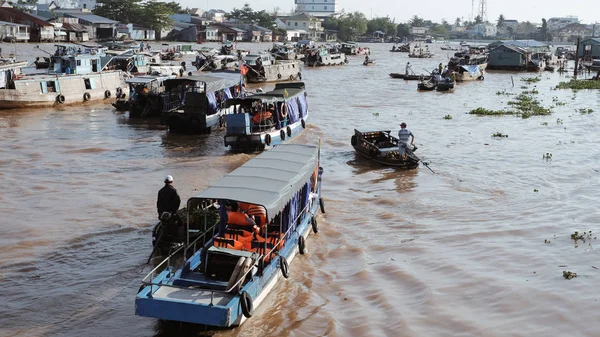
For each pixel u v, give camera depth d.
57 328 12.18
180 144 30.94
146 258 15.71
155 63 65.94
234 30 153.25
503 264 15.66
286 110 31.09
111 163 26.45
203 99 33.00
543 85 69.19
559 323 12.52
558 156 29.09
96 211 19.48
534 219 19.36
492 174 25.44
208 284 12.42
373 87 62.88
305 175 15.83
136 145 30.55
